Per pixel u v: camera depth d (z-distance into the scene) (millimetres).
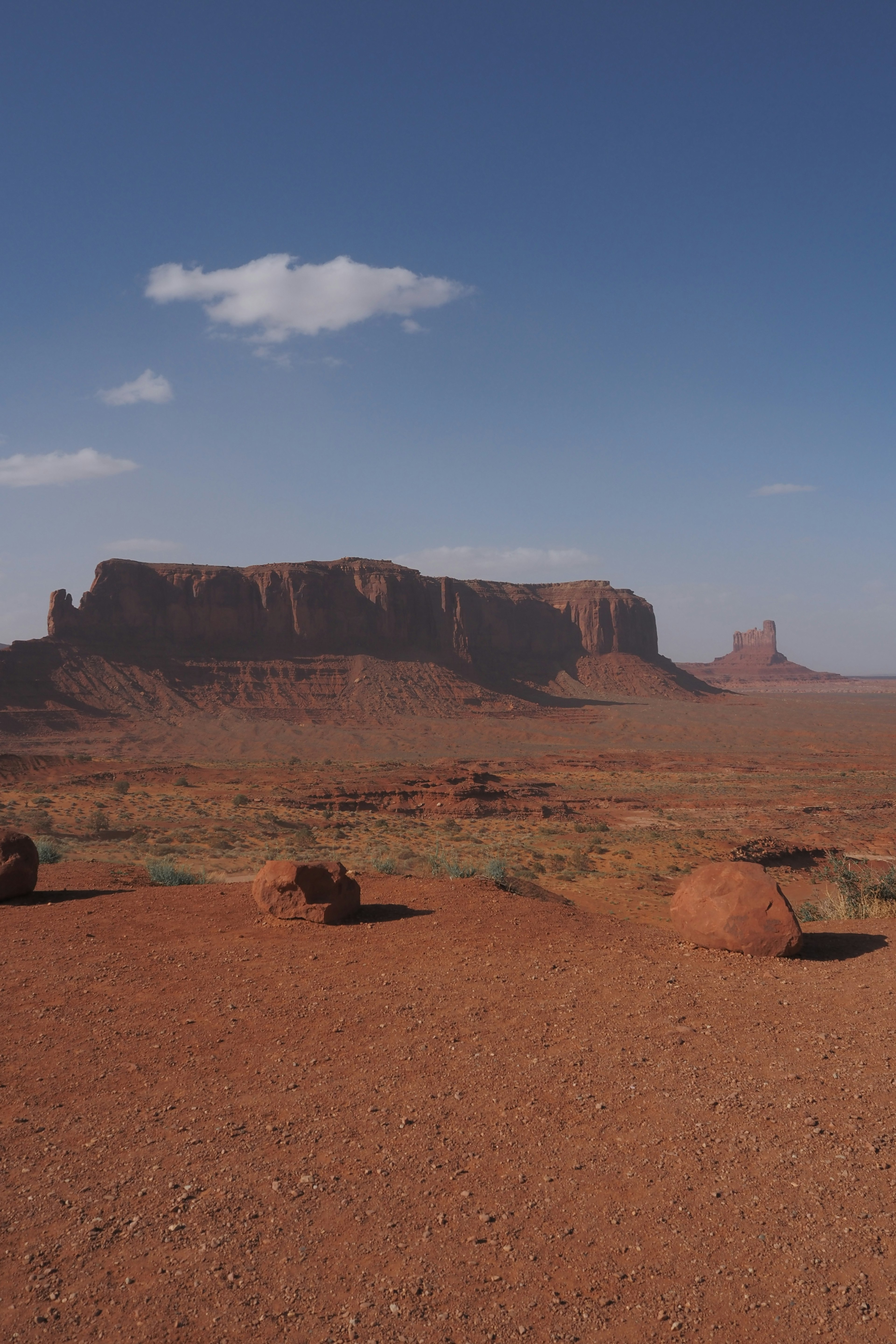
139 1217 5098
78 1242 4859
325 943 11562
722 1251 4570
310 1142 6027
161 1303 4297
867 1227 4695
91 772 95500
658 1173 5398
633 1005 8680
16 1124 6430
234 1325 4121
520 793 102438
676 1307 4152
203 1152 5910
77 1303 4324
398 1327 4070
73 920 13133
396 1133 6109
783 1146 5656
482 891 14406
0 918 13312
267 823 69188
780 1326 3977
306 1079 7152
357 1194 5285
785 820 84500
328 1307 4230
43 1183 5543
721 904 10844
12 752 138125
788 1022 8008
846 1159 5434
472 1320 4113
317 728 189000
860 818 86938
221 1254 4695
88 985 9906
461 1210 5062
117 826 58781
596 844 63062
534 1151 5762
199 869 29922
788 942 10289
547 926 12195
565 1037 7844
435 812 88000
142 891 15500
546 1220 4930
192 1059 7676
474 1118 6289
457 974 9992
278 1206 5164
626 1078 6875
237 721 189000
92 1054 7852
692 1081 6754
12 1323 4180
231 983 9930
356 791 90875
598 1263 4520
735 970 9883
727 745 182750
